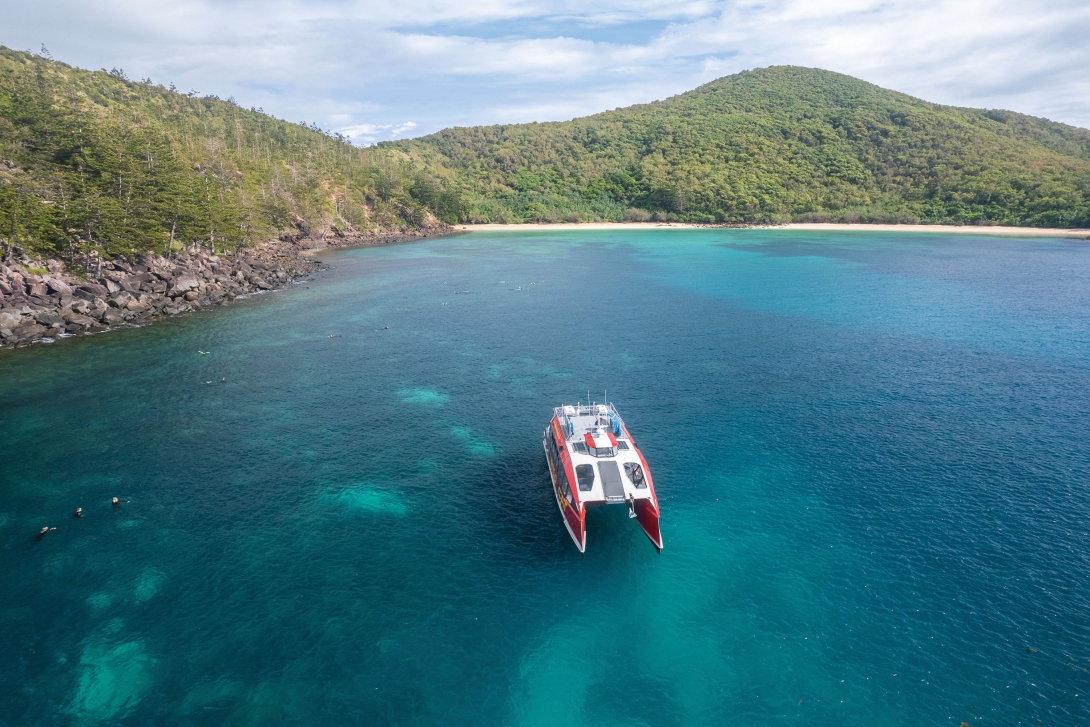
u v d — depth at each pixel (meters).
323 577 27.70
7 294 70.00
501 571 28.14
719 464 38.12
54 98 132.88
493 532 31.19
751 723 20.34
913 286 102.44
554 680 22.17
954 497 34.00
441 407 47.78
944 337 68.31
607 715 20.75
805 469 37.38
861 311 82.62
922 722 20.16
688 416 45.75
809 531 30.97
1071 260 134.50
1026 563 28.17
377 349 63.78
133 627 24.61
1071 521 31.53
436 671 22.58
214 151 165.50
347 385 52.72
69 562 28.64
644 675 22.36
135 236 91.25
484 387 52.22
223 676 22.28
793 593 26.42
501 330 72.19
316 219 178.88
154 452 39.88
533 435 42.69
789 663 22.73
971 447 40.16
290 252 148.00
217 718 20.59
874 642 23.61
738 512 32.75
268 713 20.78
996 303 87.38
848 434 42.34
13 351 61.28
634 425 44.19
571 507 29.12
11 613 25.30
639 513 30.31
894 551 29.23
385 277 114.62
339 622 24.97
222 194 132.75
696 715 20.69
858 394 50.06
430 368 57.44
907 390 50.94
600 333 70.75
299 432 43.12
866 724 20.17
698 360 59.84
